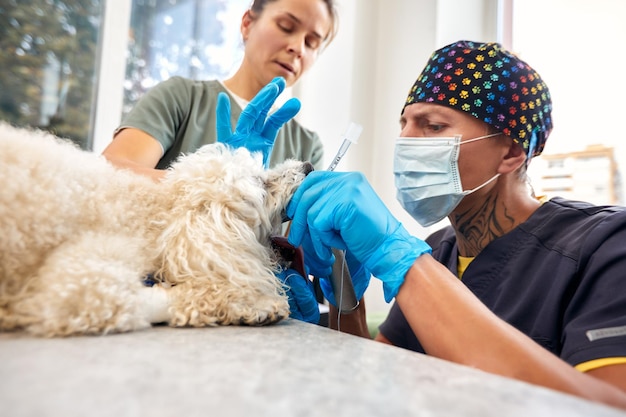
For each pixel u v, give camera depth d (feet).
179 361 1.49
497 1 6.55
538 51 5.78
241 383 1.28
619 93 4.91
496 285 3.24
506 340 1.94
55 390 1.16
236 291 2.58
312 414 1.08
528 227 3.32
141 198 2.97
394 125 7.22
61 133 7.06
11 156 2.28
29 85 6.81
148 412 1.04
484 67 3.38
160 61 7.89
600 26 5.11
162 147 4.55
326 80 7.83
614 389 1.75
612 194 4.95
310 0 4.98
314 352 1.72
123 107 7.57
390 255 2.63
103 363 1.43
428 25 6.76
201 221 2.86
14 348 1.63
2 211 2.17
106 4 7.20
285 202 3.27
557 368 1.79
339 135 7.49
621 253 2.55
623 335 2.16
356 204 2.74
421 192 3.60
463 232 3.68
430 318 2.24
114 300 2.10
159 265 2.81
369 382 1.35
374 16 7.67
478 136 3.39
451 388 1.33
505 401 1.23
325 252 3.00
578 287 2.69
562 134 5.41
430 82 3.54
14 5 6.64
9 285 2.25
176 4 7.98
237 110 5.14
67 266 2.16
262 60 5.08
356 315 3.57
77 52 7.12
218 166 3.16
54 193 2.37
